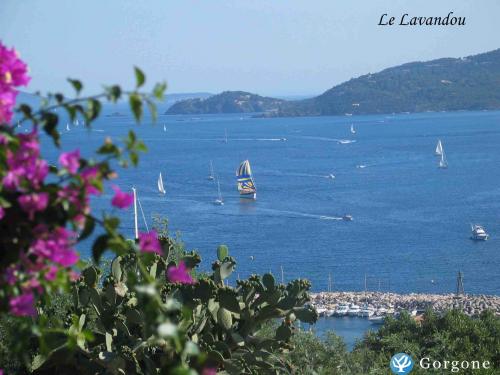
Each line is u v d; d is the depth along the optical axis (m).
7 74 13.04
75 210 12.66
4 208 12.66
